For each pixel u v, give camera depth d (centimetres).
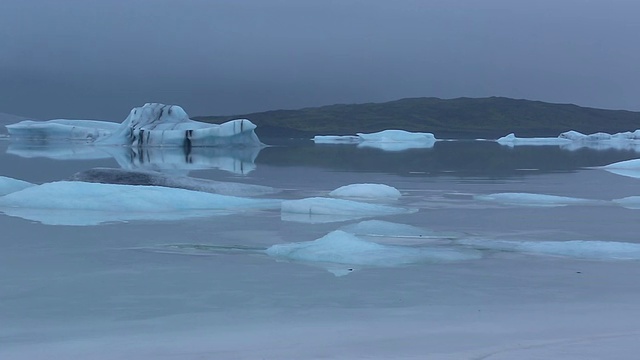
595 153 4994
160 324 702
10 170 3023
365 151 5156
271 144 6944
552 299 811
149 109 6231
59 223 1399
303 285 871
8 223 1396
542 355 588
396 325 694
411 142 7494
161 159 4059
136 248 1136
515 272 956
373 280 898
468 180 2616
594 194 2128
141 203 1619
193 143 5700
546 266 998
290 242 1205
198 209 1638
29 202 1634
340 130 14088
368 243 1092
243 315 735
